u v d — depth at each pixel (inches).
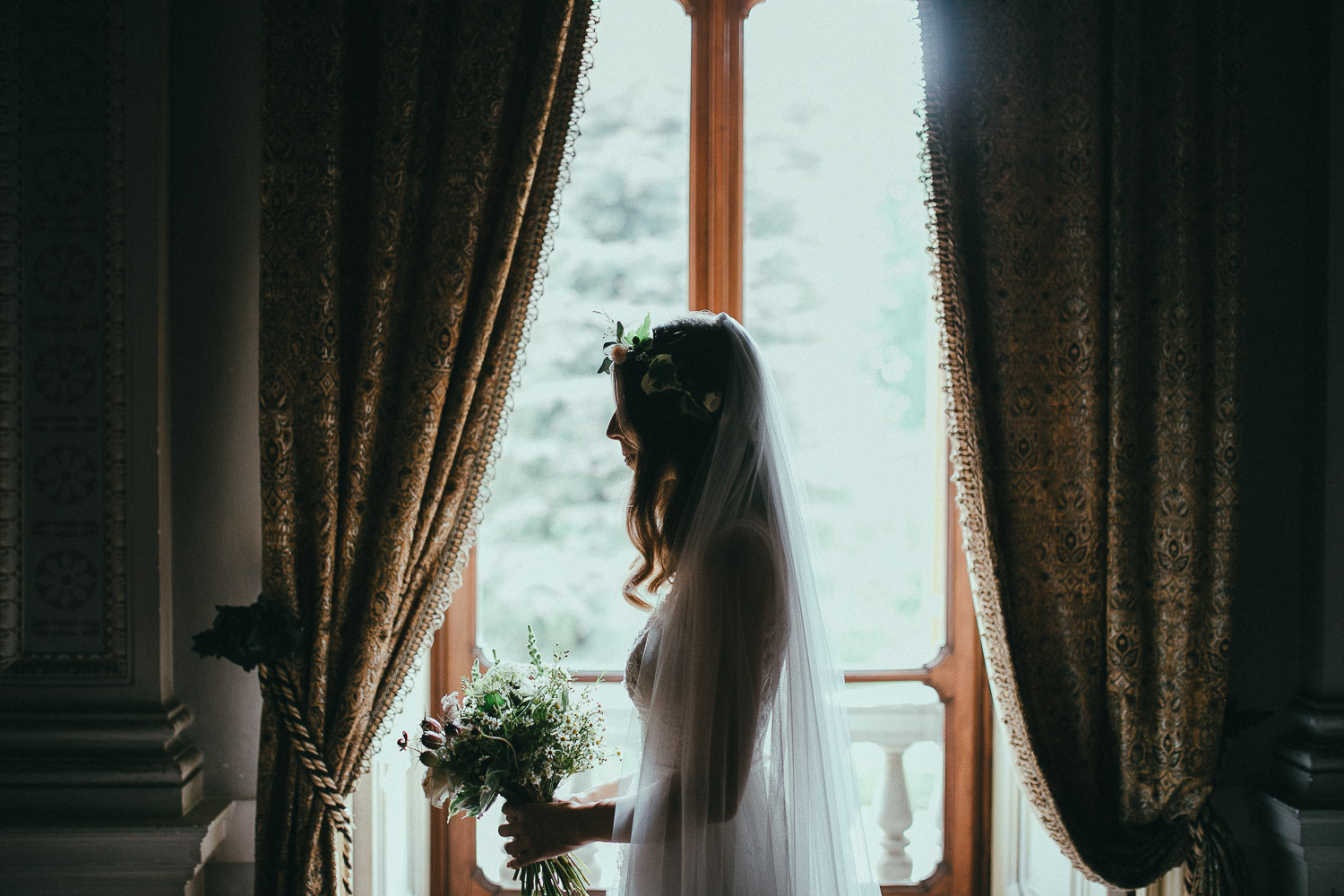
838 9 103.9
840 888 62.1
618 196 103.4
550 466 104.1
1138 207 89.0
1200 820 88.2
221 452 88.6
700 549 59.1
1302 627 94.6
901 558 106.8
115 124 84.2
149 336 85.1
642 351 63.5
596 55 102.7
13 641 85.2
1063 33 88.3
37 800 83.8
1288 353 94.9
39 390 84.6
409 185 84.1
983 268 88.7
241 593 88.9
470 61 83.6
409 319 84.4
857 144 104.3
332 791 81.7
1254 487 95.1
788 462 64.7
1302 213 94.7
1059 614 89.0
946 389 88.6
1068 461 89.1
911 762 108.4
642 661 63.0
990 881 108.3
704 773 56.8
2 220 83.7
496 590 104.4
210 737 89.6
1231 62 87.7
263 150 81.8
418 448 82.4
